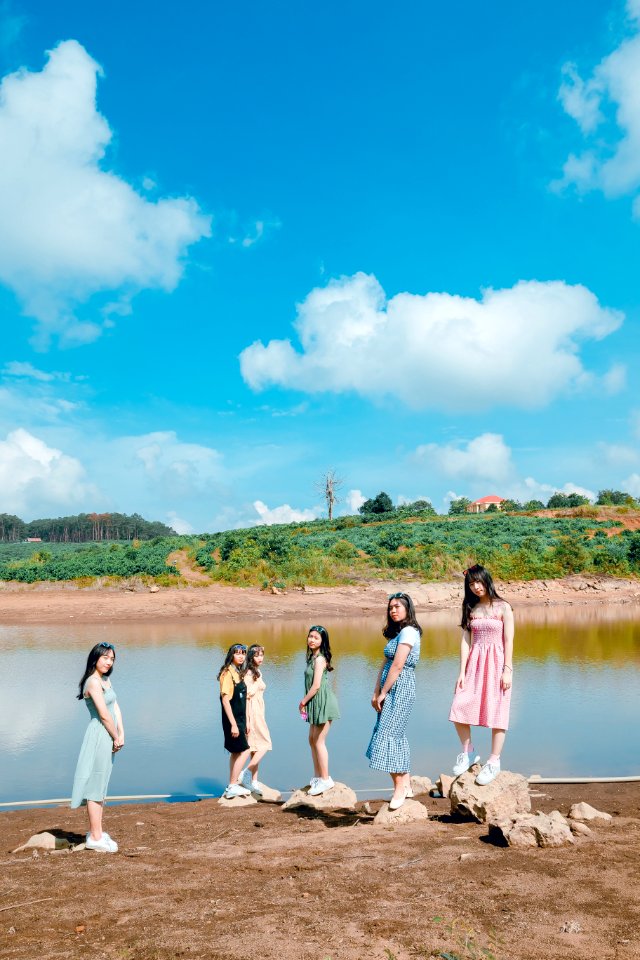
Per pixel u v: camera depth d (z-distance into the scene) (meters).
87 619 26.00
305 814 6.33
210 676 14.32
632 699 11.62
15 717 10.79
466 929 3.29
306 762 8.55
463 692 5.76
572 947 3.07
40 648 18.80
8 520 165.88
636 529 53.41
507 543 45.97
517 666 15.14
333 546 42.19
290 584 32.81
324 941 3.20
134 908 3.71
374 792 7.23
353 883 4.00
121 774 8.12
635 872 4.04
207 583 32.88
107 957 3.10
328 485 68.81
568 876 3.99
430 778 7.73
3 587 31.50
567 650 17.67
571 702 11.39
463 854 4.44
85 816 6.55
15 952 3.18
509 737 9.33
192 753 8.91
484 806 5.30
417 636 5.80
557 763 8.20
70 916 3.60
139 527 168.62
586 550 42.88
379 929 3.32
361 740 9.48
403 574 36.53
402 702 5.75
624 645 18.64
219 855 4.79
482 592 5.73
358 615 28.05
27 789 7.51
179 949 3.15
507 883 3.91
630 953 3.00
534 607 31.64
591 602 33.50
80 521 165.88
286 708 11.46
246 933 3.31
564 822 4.77
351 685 13.19
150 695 12.37
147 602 28.94
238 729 7.07
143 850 5.10
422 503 78.44
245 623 25.39
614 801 6.59
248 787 7.41
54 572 33.38
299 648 18.61
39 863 4.72
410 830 5.25
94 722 5.27
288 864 4.45
